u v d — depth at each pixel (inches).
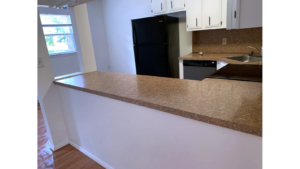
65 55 180.9
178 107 37.4
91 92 58.0
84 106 68.4
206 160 36.7
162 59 130.6
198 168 38.7
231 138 31.9
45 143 89.1
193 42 135.3
